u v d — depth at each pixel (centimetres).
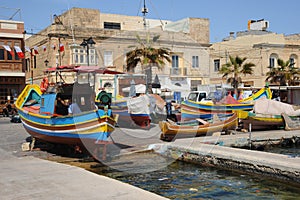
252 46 4031
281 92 3303
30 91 1416
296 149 1457
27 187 686
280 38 4091
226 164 1051
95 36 3041
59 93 1137
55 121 1091
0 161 991
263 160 959
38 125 1181
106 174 968
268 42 4003
